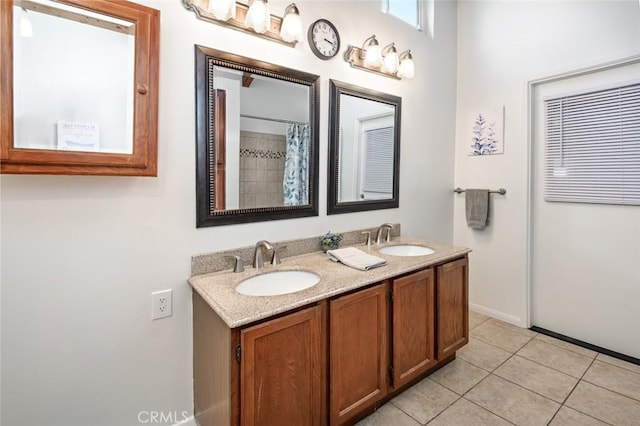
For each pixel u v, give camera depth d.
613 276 2.29
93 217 1.30
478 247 2.98
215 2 1.46
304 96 1.92
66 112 1.18
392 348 1.72
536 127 2.63
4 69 1.02
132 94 1.26
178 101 1.47
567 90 2.45
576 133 2.40
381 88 2.39
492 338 2.51
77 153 1.14
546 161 2.57
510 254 2.76
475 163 2.96
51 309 1.23
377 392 1.64
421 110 2.73
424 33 2.75
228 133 1.64
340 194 2.17
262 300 1.28
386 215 2.51
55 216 1.22
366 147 2.30
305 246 1.98
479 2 2.90
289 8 1.68
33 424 1.22
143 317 1.43
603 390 1.87
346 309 1.47
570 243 2.48
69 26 1.18
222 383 1.22
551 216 2.57
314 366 1.36
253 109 1.72
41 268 1.21
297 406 1.31
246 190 1.72
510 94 2.70
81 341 1.30
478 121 2.93
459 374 2.04
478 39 2.91
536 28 2.53
